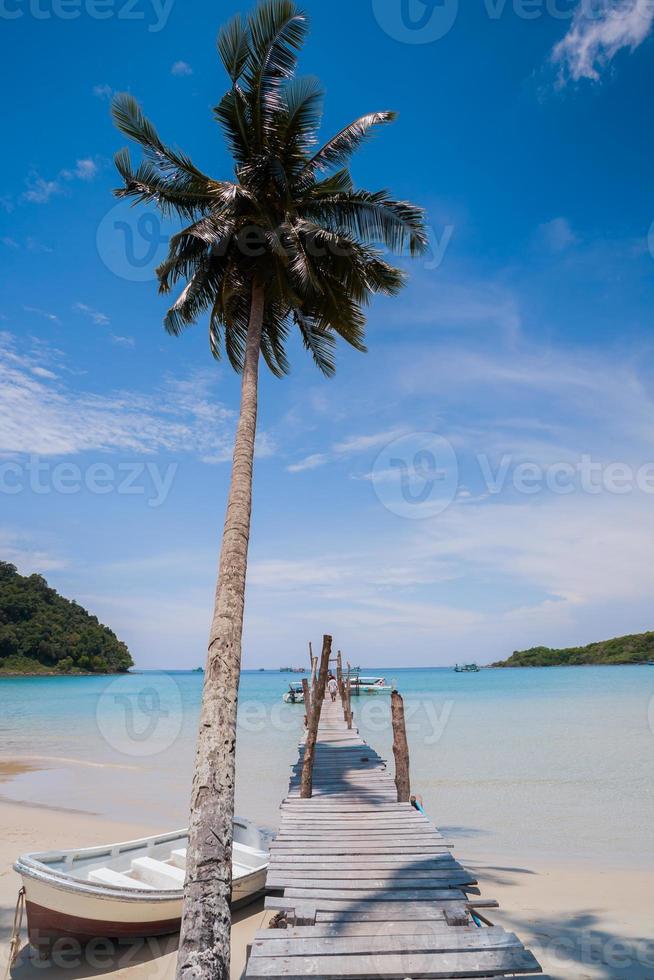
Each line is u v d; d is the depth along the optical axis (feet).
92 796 60.08
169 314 43.16
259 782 65.87
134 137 36.88
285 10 35.22
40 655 403.75
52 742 104.47
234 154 39.27
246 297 42.11
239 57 36.32
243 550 24.88
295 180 39.45
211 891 16.43
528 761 75.31
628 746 86.28
